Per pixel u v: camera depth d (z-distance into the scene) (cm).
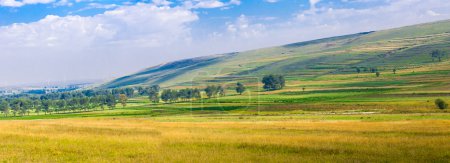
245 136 3728
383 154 2616
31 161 2462
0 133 3612
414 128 4500
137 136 3709
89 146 3062
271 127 5059
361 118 9462
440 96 18788
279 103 17812
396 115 10738
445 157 2486
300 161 2422
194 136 3738
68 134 3800
